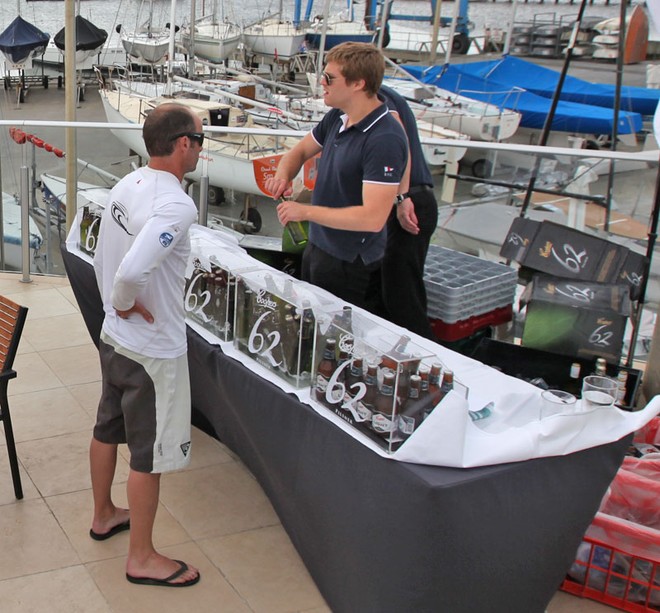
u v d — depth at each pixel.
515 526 2.09
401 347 2.14
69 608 2.47
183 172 2.35
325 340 2.28
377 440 2.07
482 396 2.33
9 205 5.44
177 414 2.43
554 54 21.98
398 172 2.62
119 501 3.02
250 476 3.22
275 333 2.48
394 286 3.27
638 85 19.17
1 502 2.97
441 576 2.04
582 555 2.58
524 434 2.06
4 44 18.83
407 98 12.73
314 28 19.28
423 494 1.95
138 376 2.38
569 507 2.18
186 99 10.98
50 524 2.86
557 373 3.12
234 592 2.57
